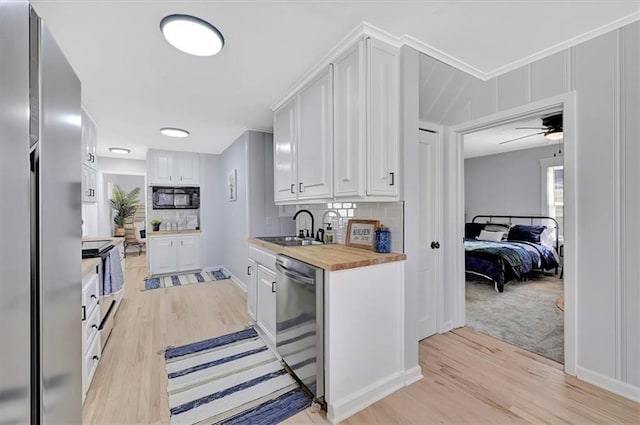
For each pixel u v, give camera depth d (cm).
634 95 170
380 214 217
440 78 229
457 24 175
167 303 363
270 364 221
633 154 171
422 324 258
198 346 249
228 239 507
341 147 200
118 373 208
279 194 295
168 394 186
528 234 503
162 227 538
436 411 168
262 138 403
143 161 620
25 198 71
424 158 258
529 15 167
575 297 196
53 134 90
